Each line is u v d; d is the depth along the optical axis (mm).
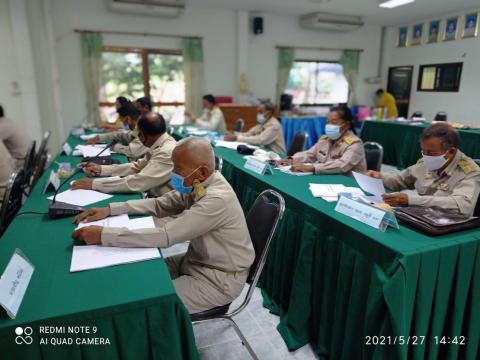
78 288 955
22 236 1288
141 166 2111
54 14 5648
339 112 2549
